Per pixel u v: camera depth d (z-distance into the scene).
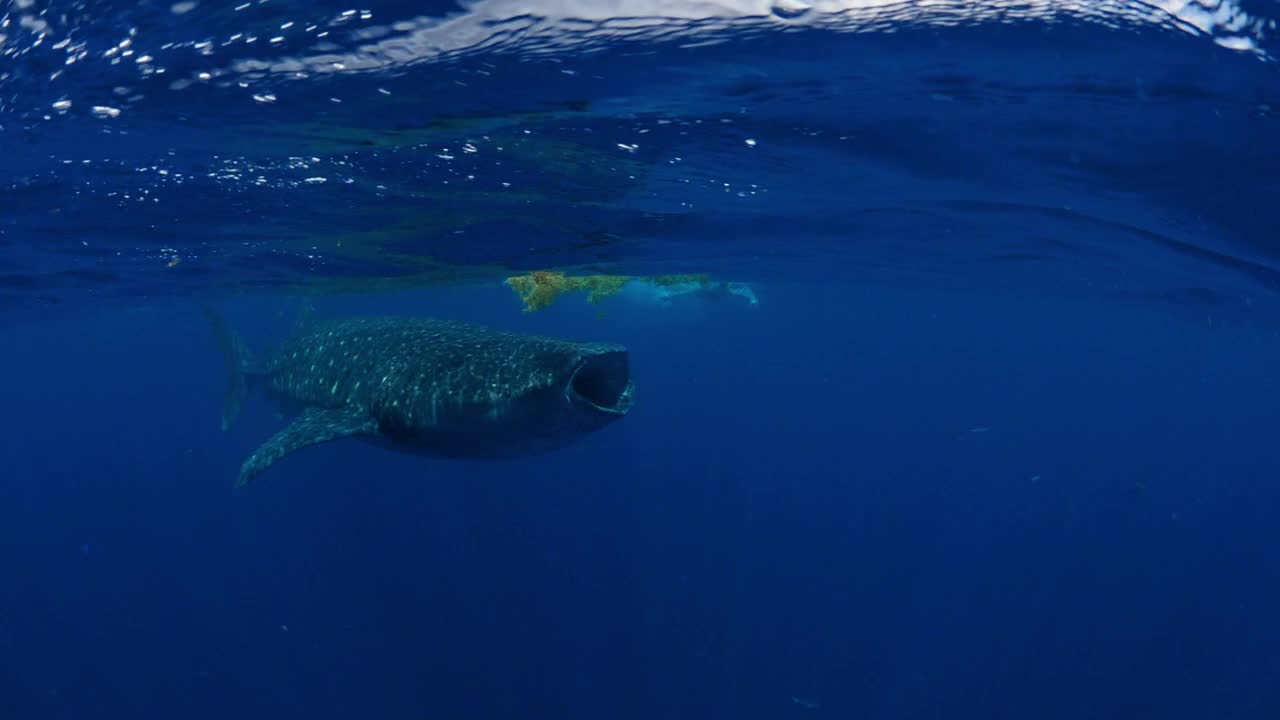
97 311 26.64
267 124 6.66
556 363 6.50
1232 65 4.91
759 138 7.41
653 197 10.41
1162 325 32.72
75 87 5.60
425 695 20.91
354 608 24.77
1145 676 23.17
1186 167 7.58
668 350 100.81
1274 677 23.41
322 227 12.06
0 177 8.31
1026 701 21.67
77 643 25.34
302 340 10.49
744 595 26.75
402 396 7.50
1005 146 7.41
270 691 21.83
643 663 22.14
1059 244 13.59
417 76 5.54
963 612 26.75
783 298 36.78
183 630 25.64
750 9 4.47
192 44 4.89
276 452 6.65
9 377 62.69
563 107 6.35
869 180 9.33
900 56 5.15
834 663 23.00
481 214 11.34
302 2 4.30
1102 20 4.47
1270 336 28.22
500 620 23.62
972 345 70.75
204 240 12.91
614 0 4.36
